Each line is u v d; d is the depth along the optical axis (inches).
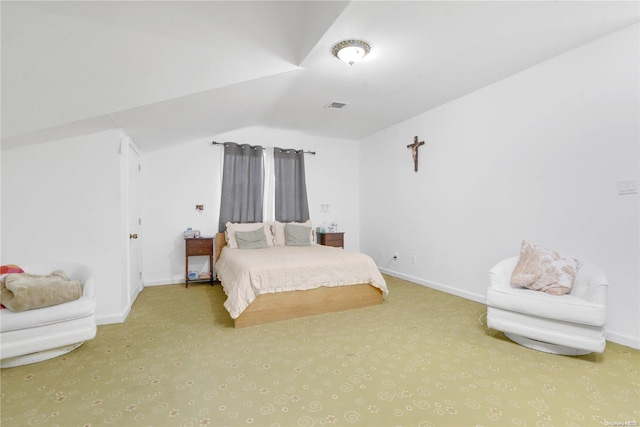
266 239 178.2
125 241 122.7
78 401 66.2
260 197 194.5
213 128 165.3
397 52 101.3
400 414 61.9
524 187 120.5
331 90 134.0
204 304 138.4
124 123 110.6
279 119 177.6
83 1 90.0
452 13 81.4
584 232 102.8
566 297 86.5
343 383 73.5
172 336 101.7
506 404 64.7
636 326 91.1
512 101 124.0
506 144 126.8
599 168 99.2
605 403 64.7
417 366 81.4
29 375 76.7
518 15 83.3
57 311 82.6
